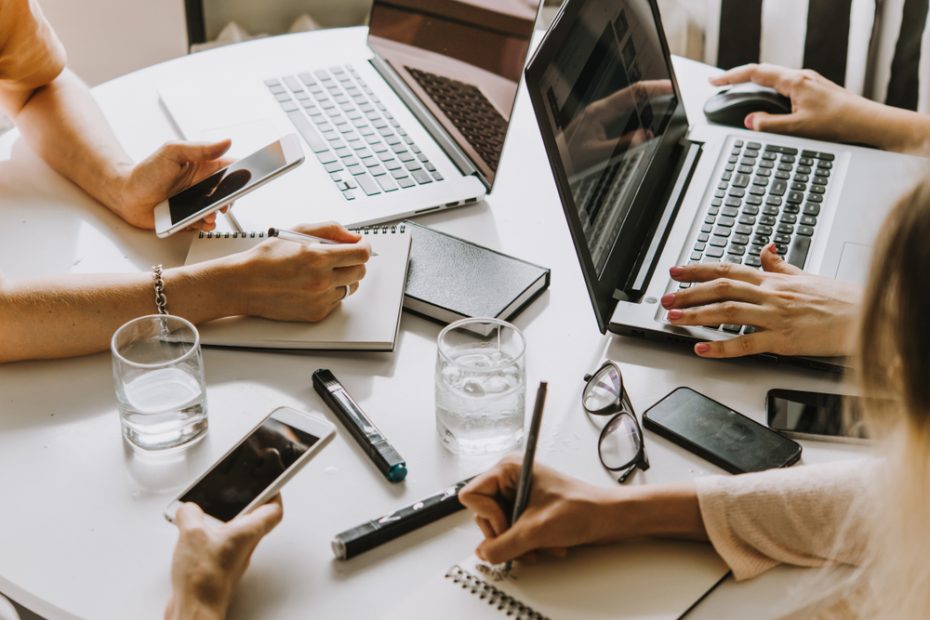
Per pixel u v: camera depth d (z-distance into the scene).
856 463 0.80
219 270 0.99
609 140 1.07
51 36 1.30
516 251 1.13
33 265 1.08
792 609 0.74
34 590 0.75
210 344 0.99
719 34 1.78
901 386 0.67
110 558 0.78
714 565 0.77
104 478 0.85
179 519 0.76
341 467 0.86
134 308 0.98
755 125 1.32
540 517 0.76
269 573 0.76
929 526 0.69
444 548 0.79
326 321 1.00
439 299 1.02
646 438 0.89
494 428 0.86
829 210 1.16
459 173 1.24
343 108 1.36
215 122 1.32
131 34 2.05
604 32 1.09
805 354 0.95
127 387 0.87
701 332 0.98
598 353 0.99
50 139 1.22
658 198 1.18
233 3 2.03
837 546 0.77
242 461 0.81
